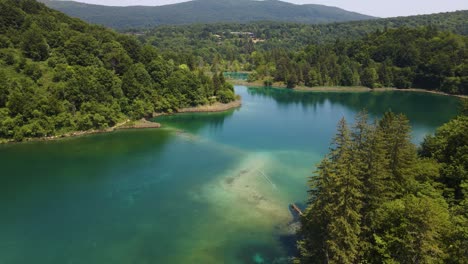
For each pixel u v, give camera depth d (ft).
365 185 128.67
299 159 279.28
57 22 452.35
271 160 275.80
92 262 148.87
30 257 151.64
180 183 228.43
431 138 200.34
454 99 604.49
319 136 353.10
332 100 599.98
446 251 103.24
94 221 181.16
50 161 266.16
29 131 310.65
